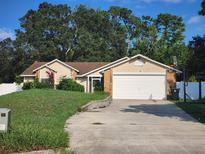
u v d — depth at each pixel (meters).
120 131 16.91
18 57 70.38
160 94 41.81
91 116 22.83
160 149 12.98
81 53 71.81
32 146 11.85
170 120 21.41
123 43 74.94
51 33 73.31
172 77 41.88
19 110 22.45
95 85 46.53
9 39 71.31
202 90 41.97
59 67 50.69
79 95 32.94
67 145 13.01
